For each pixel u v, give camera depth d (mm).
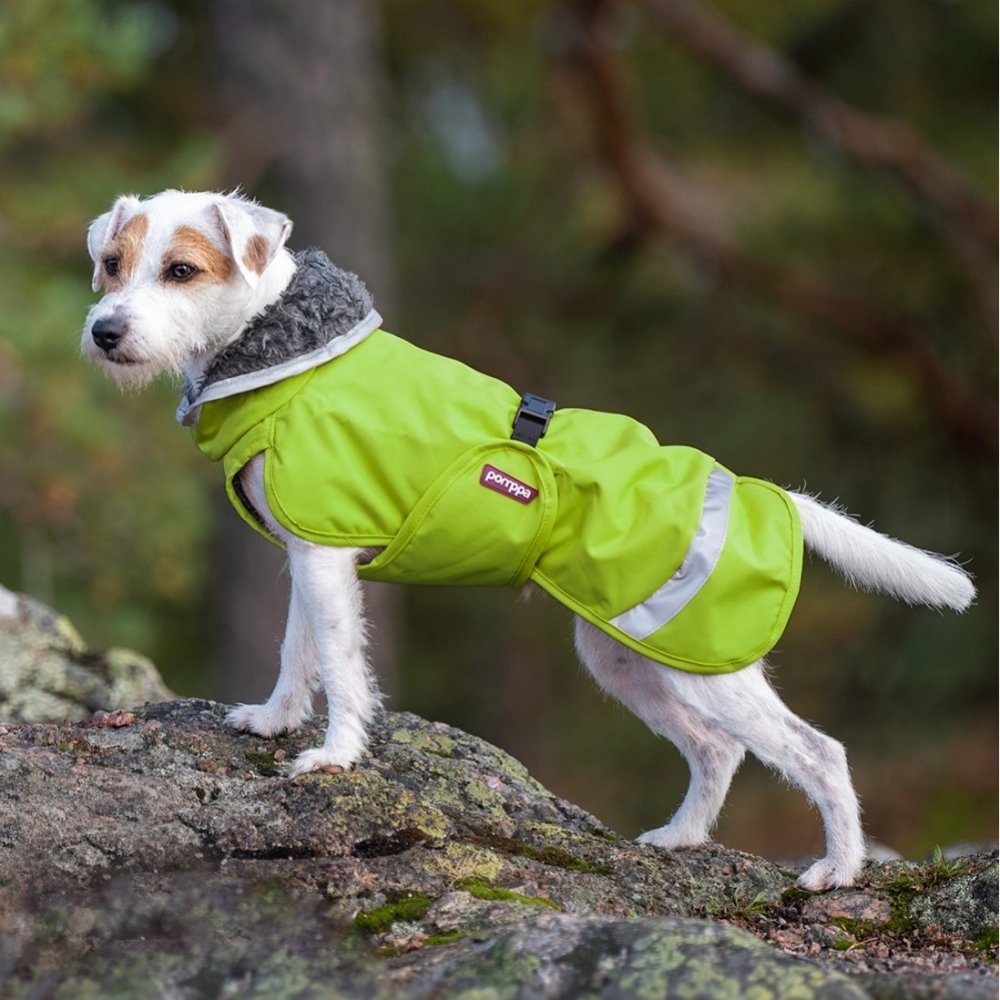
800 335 18219
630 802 19156
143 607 14742
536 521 4918
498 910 4387
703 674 4902
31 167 13289
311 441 4910
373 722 5777
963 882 4848
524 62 18391
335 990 3939
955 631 17391
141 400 11977
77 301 11086
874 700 18094
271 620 14125
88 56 11227
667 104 19016
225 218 5070
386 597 14812
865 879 5066
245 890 4441
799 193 17312
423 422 4953
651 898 4863
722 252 16219
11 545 15062
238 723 5504
